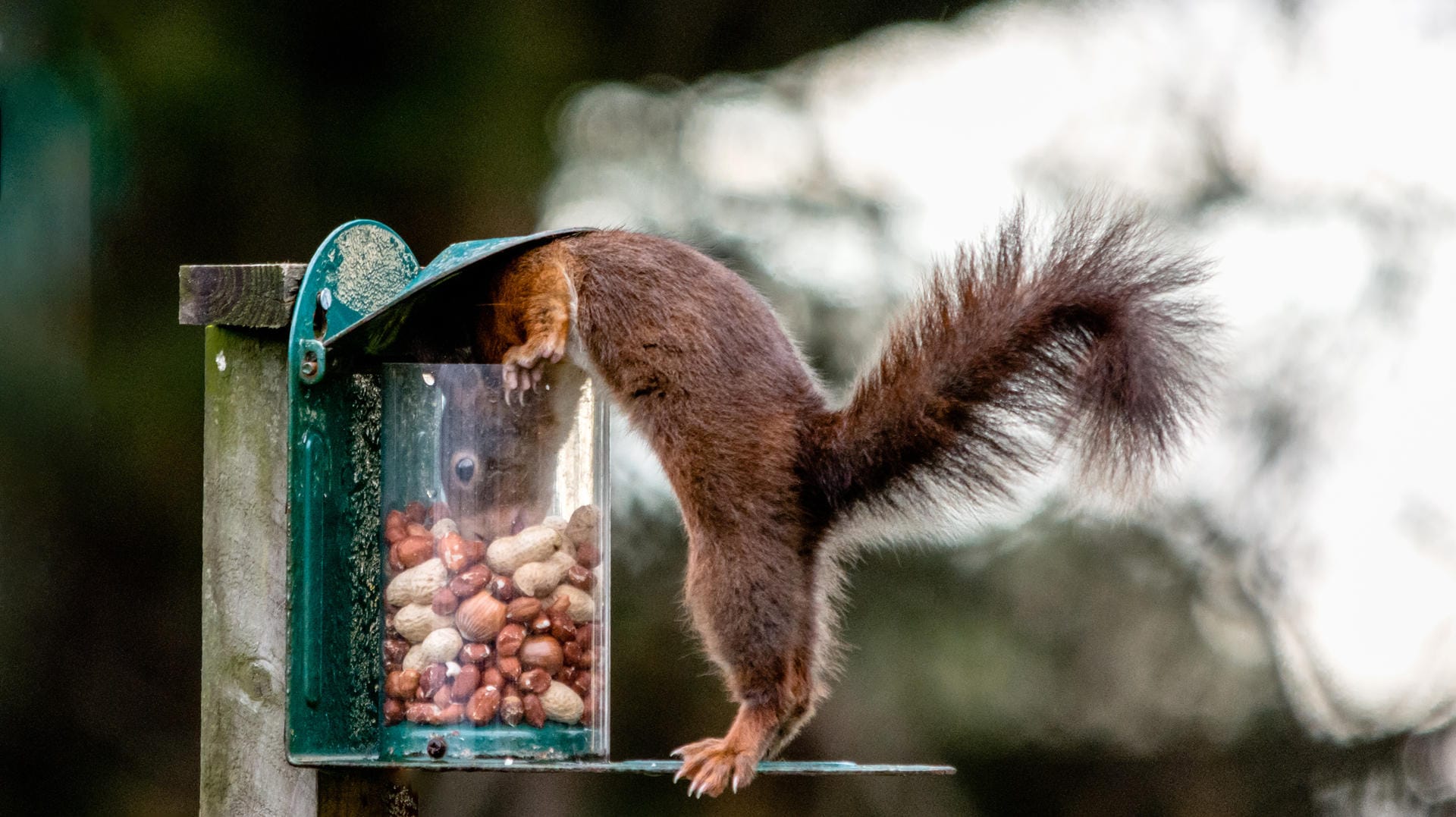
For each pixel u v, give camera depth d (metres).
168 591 12.03
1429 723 12.38
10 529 11.80
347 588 4.80
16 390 11.54
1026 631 11.88
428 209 11.78
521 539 5.04
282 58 11.70
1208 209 12.60
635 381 5.43
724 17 12.78
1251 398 12.46
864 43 12.88
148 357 11.59
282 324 4.82
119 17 11.38
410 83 11.88
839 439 5.47
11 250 11.46
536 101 12.05
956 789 11.63
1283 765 12.11
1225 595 12.31
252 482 4.96
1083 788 11.84
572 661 5.07
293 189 11.67
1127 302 5.39
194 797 12.05
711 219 11.86
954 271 5.62
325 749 4.71
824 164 12.16
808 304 11.37
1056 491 11.80
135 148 11.45
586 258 5.52
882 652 11.65
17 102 11.36
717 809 11.59
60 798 12.00
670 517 11.24
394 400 4.98
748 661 5.31
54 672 11.98
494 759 4.92
